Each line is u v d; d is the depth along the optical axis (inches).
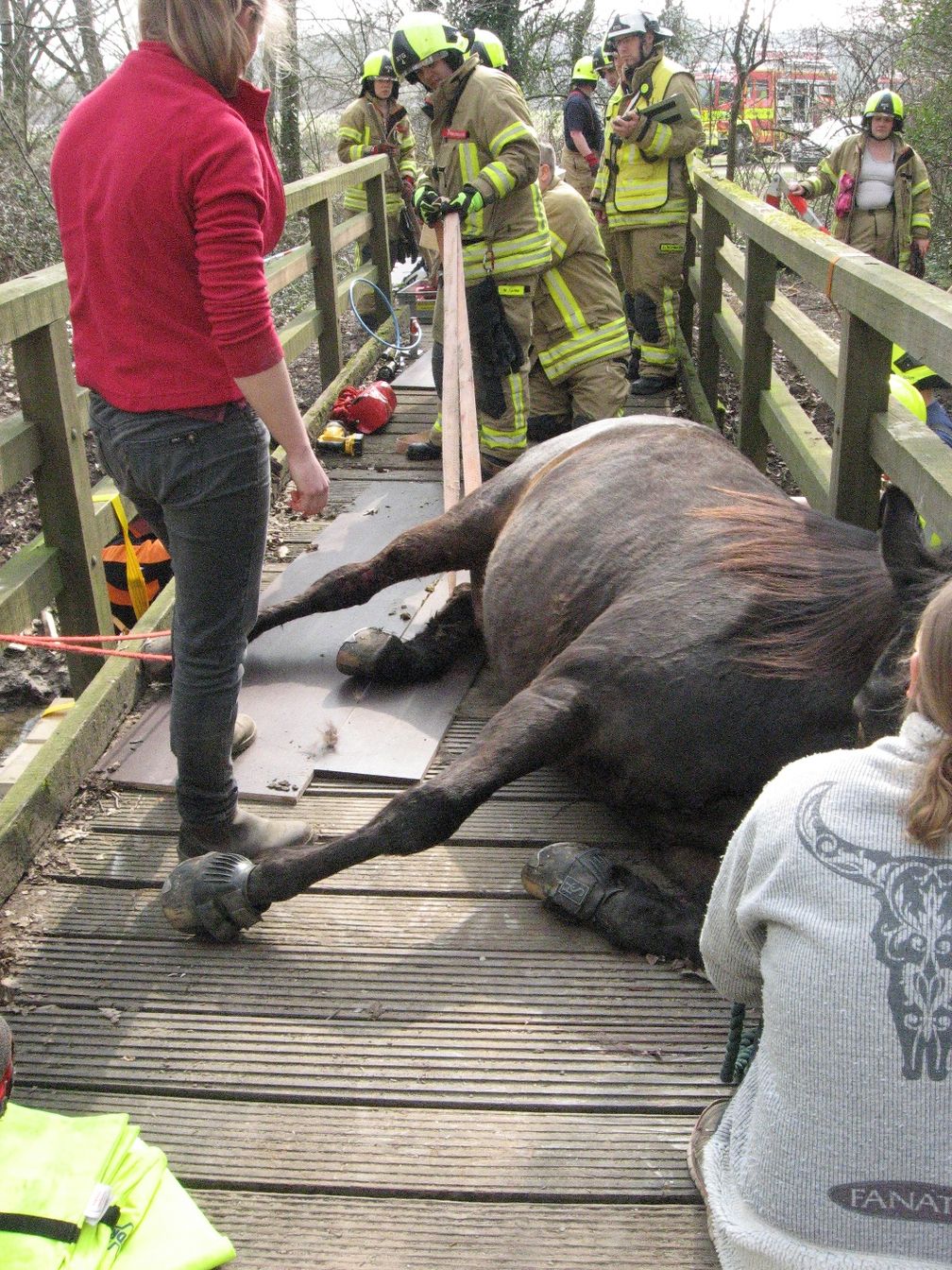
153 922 112.2
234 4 87.7
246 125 92.6
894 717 81.4
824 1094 60.5
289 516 212.2
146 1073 95.0
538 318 233.6
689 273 323.9
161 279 90.2
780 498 126.5
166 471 96.2
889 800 60.6
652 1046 96.7
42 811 123.3
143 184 86.7
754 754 104.3
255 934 110.3
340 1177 85.3
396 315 325.1
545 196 223.1
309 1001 102.2
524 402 218.8
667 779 109.1
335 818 128.2
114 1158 82.0
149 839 124.1
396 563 159.3
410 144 367.2
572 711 110.9
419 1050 96.7
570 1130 89.0
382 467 239.3
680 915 106.4
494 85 192.5
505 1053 96.3
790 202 345.1
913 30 485.1
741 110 512.1
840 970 59.7
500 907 113.3
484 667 160.6
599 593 123.8
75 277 94.3
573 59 616.4
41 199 440.8
